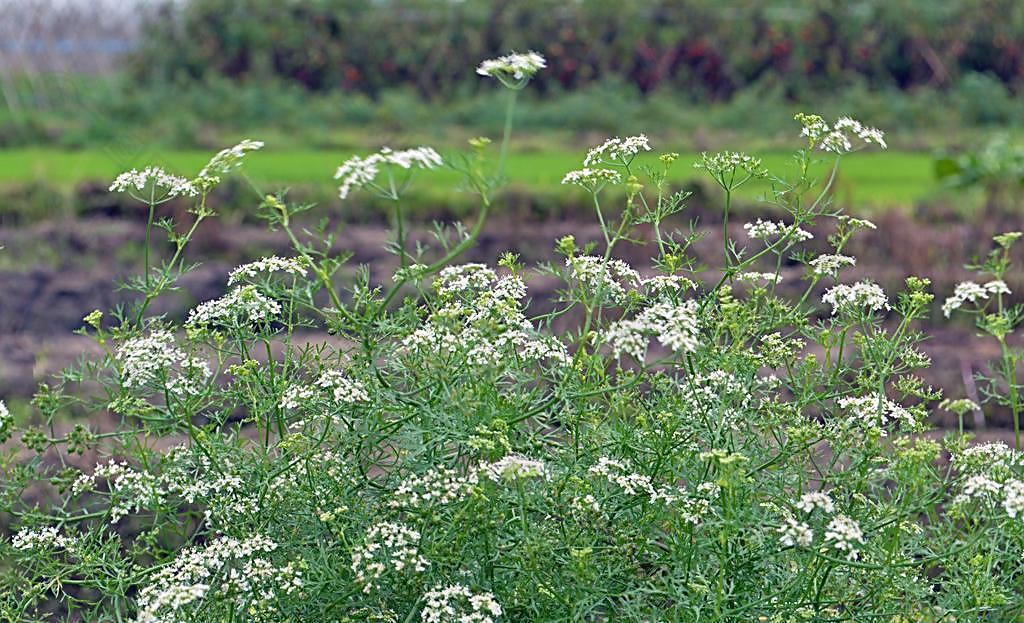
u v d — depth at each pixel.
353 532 5.09
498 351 5.03
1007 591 5.08
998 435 9.35
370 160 4.81
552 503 4.99
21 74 38.06
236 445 5.34
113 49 40.06
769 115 35.31
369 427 5.13
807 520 5.02
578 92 37.44
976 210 18.97
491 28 38.62
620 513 5.10
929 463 5.32
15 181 19.91
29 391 10.34
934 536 5.75
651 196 18.53
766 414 5.52
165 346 5.16
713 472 5.21
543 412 5.29
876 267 14.92
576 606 4.77
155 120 33.00
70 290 14.41
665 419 5.07
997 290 5.24
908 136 33.84
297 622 5.04
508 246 17.02
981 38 39.50
